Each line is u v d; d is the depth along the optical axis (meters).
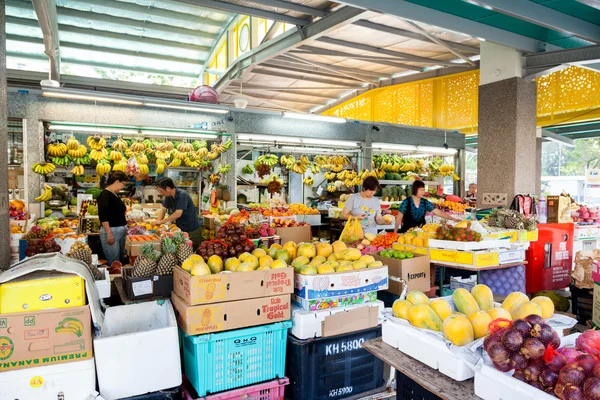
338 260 3.38
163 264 3.02
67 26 9.91
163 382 2.43
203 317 2.62
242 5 7.12
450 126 11.66
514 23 5.46
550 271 5.51
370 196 5.50
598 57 5.28
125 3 9.27
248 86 12.75
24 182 6.87
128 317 2.75
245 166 9.30
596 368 1.29
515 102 6.03
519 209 5.86
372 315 3.13
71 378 2.22
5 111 3.22
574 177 16.94
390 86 12.92
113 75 13.15
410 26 8.02
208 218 7.30
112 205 5.25
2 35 3.17
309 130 9.13
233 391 2.71
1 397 2.11
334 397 2.99
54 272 2.37
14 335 2.14
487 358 1.63
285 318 2.89
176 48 11.53
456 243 4.18
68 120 7.05
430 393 1.87
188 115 7.89
